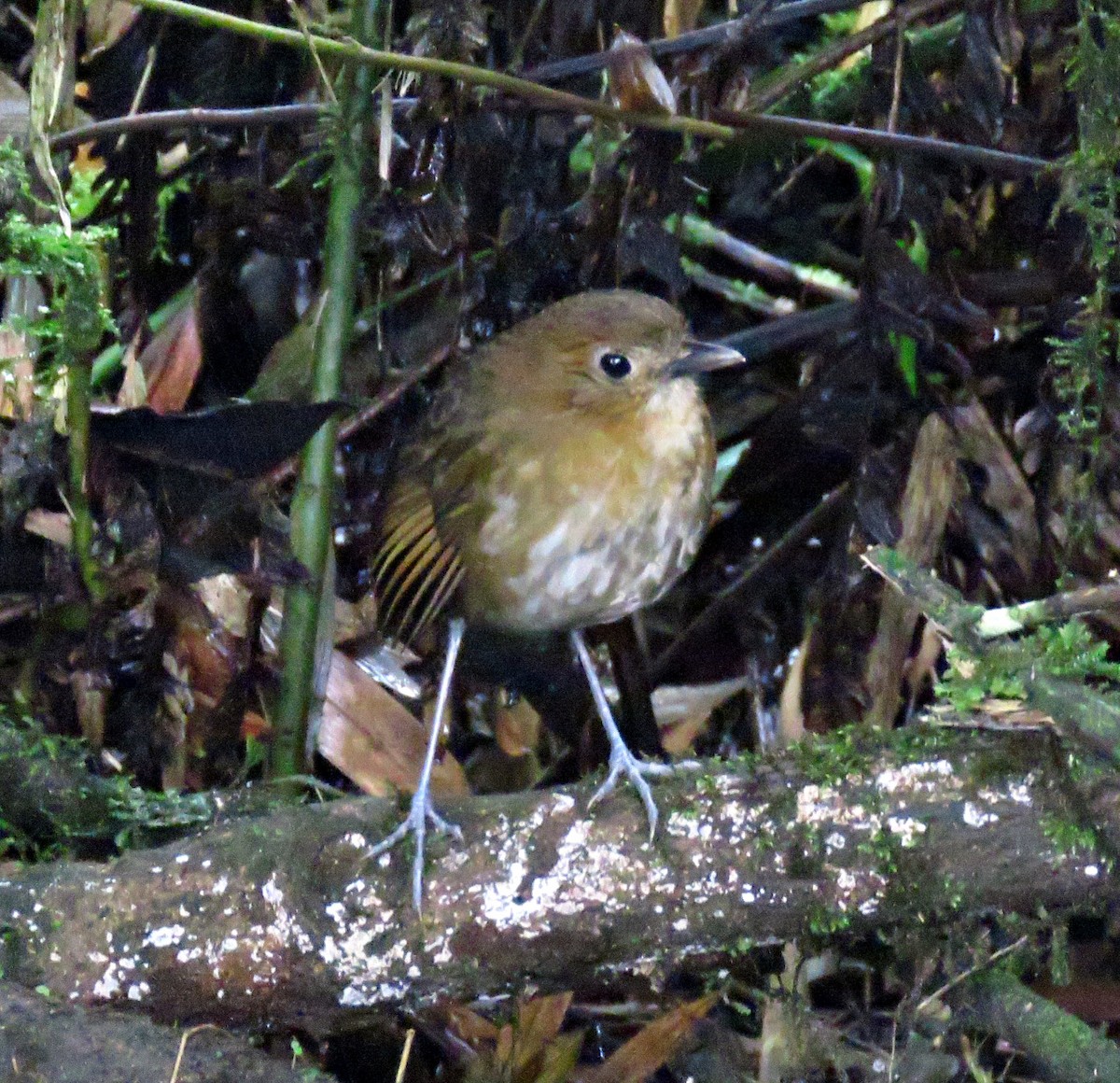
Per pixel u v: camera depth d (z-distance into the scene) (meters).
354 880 5.79
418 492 6.88
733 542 8.97
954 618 5.71
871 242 7.29
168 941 5.66
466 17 6.73
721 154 8.00
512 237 7.53
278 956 5.73
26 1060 5.32
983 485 7.96
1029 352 8.20
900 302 7.34
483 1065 6.57
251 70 7.50
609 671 8.67
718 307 9.53
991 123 7.09
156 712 7.43
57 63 6.47
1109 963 7.41
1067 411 7.53
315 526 7.03
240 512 6.90
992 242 8.05
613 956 5.85
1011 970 6.33
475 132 7.17
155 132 7.47
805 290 9.40
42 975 5.61
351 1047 6.93
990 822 5.54
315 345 7.07
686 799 5.75
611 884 5.73
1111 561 7.55
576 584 6.71
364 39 6.91
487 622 7.01
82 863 5.89
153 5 6.40
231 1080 5.41
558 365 6.45
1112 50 6.54
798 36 8.89
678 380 6.60
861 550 7.67
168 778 7.58
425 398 8.23
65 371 6.58
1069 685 5.36
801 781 5.70
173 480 6.83
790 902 5.72
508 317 7.78
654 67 6.80
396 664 8.34
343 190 6.98
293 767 7.22
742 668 8.75
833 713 7.86
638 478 6.51
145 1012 5.71
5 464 6.74
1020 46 7.17
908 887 5.64
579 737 8.34
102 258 7.45
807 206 9.40
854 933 5.93
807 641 7.98
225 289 8.21
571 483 6.50
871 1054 6.77
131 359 7.89
